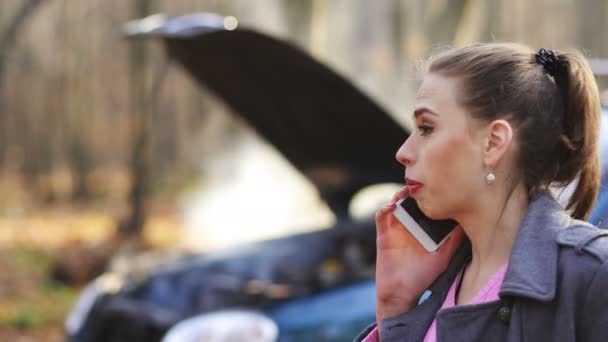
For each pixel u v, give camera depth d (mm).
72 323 8531
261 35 7270
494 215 2688
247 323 7289
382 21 31375
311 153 8852
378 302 2938
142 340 7855
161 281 8852
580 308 2445
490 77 2641
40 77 46562
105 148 52562
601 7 37188
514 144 2646
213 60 8117
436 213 2729
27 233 27422
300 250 9258
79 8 45500
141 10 20203
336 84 7586
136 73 18734
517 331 2467
